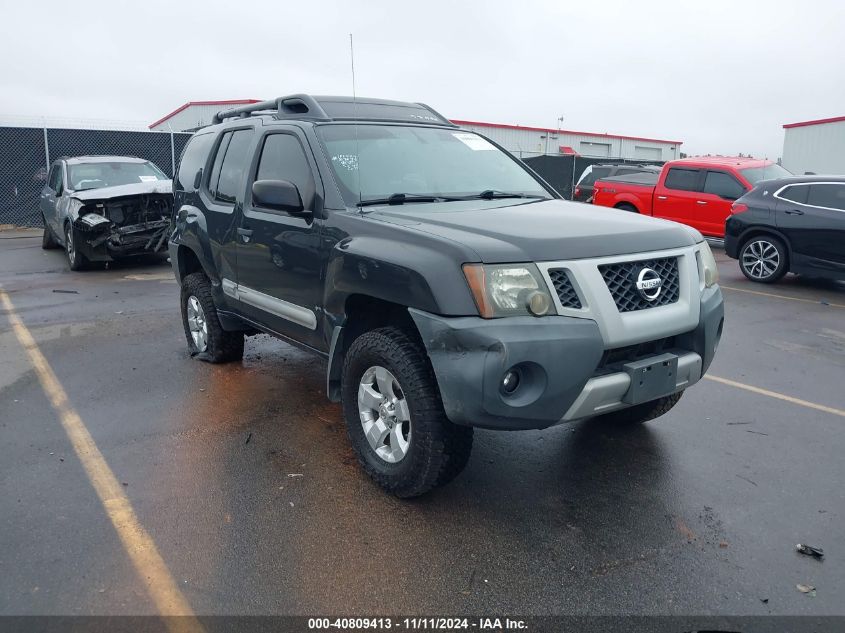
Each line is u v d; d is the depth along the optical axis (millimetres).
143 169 12453
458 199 4211
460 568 2988
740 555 3104
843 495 3658
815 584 2893
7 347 6445
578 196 17328
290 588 2842
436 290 3059
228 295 5105
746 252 10414
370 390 3660
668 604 2762
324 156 4070
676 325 3416
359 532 3262
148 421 4625
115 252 10648
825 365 6004
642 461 4059
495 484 3756
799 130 27812
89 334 6945
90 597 2777
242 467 3938
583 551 3123
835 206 9461
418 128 4762
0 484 3721
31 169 17609
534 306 3021
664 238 3525
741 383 5504
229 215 4914
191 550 3107
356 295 3602
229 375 5605
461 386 2994
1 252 13406
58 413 4766
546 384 3018
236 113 5738
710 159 13992
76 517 3385
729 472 3922
